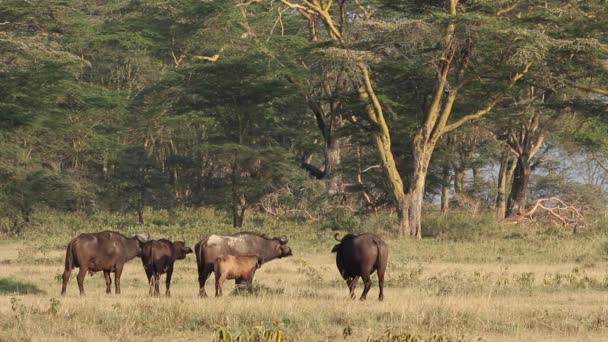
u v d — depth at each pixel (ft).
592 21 269.64
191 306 102.94
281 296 118.62
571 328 96.63
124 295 123.34
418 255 224.33
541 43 253.65
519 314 104.73
